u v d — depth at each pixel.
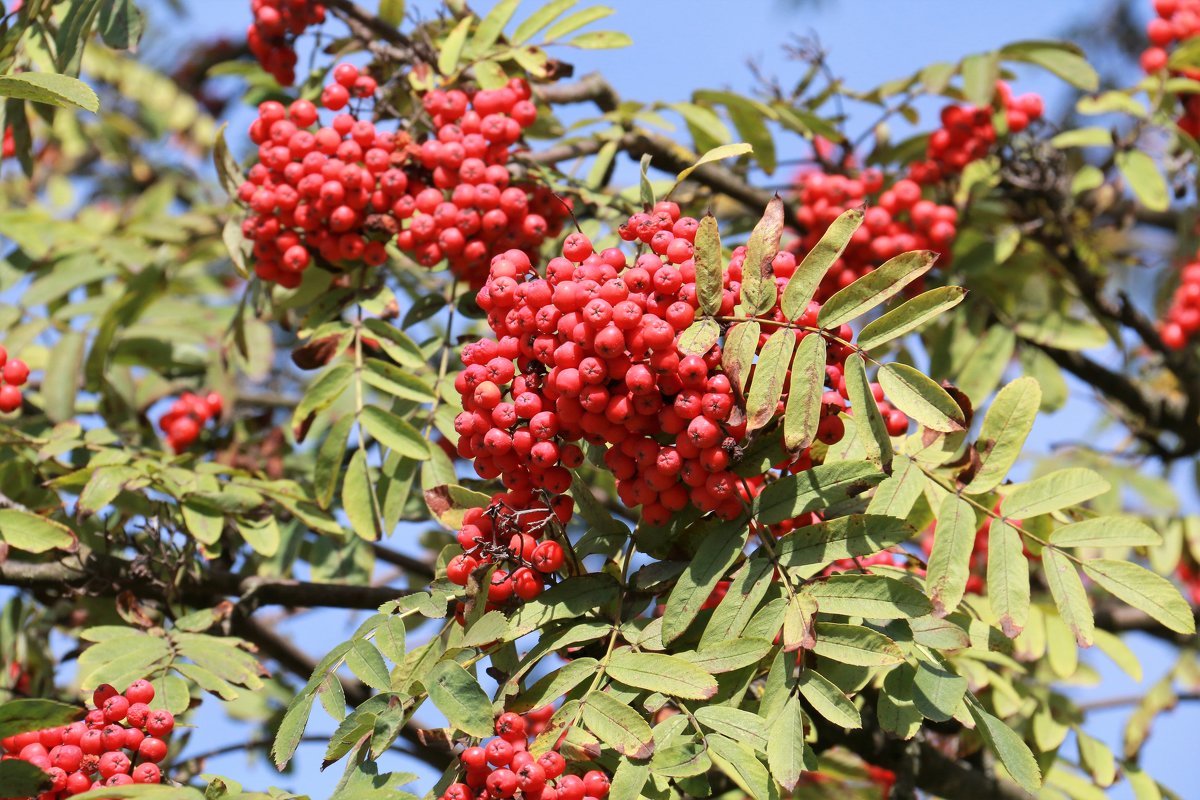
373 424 4.38
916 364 5.91
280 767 3.02
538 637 3.42
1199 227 6.63
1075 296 6.12
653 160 5.65
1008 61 5.78
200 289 6.87
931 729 4.68
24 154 4.95
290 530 5.36
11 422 5.27
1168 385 7.55
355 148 4.44
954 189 5.84
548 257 5.08
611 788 2.78
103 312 5.92
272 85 6.48
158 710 3.54
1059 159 5.80
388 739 3.00
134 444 5.39
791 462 3.21
